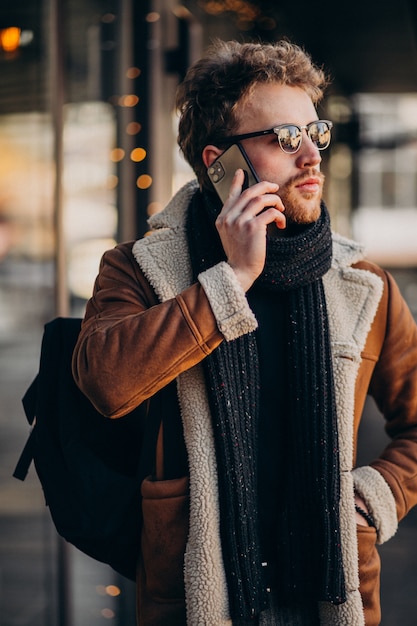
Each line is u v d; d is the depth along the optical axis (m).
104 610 3.49
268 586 1.80
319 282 1.85
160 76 4.51
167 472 1.84
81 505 1.88
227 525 1.74
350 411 1.84
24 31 3.25
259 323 1.85
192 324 1.67
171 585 1.80
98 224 3.89
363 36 10.23
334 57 11.71
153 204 4.39
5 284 3.28
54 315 3.35
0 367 3.39
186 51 4.82
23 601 3.42
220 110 1.83
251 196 1.72
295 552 1.79
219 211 1.84
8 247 3.26
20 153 3.26
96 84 3.86
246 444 1.78
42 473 1.94
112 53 4.07
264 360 1.84
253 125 1.80
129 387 1.70
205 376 1.78
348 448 1.83
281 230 1.85
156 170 4.41
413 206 26.00
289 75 1.81
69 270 3.51
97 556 1.93
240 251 1.70
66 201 3.46
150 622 1.83
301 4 7.88
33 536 3.49
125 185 4.28
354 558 1.81
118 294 1.86
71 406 1.93
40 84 3.31
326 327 1.83
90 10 3.78
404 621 3.73
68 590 3.49
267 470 1.83
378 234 25.98
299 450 1.79
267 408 1.84
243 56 1.81
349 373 1.84
